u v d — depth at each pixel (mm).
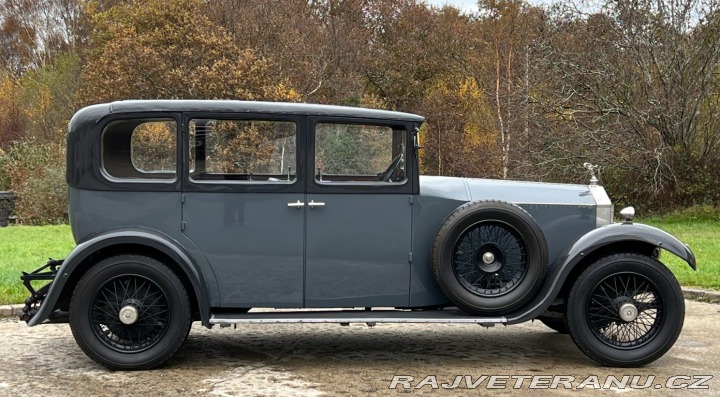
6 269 9344
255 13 29406
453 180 5414
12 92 42000
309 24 33375
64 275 4688
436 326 6512
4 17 51875
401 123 5074
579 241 5059
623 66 19469
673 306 4988
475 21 34531
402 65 39875
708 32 18703
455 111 33594
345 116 5020
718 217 18250
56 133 33062
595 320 5070
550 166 20141
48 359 5176
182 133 4914
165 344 4812
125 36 26672
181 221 4918
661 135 19766
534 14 27969
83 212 4898
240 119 4961
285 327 6441
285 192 4965
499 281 5051
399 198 5078
